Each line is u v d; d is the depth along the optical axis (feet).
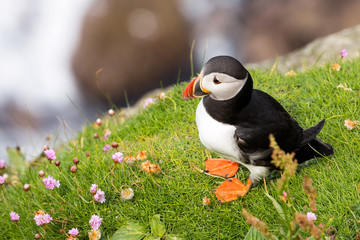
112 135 22.90
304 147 17.31
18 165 25.89
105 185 18.42
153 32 58.08
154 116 22.71
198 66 59.72
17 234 17.84
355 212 15.74
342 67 23.07
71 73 60.49
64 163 21.17
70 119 58.75
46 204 18.60
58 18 65.00
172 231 16.74
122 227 16.76
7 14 68.90
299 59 30.40
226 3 62.28
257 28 60.08
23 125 59.67
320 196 16.43
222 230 16.47
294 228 12.64
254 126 15.84
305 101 21.49
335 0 56.34
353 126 18.74
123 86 57.21
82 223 17.39
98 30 58.49
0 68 65.05
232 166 18.53
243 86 15.28
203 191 17.71
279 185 12.26
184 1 60.70
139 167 18.74
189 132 20.97
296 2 58.23
